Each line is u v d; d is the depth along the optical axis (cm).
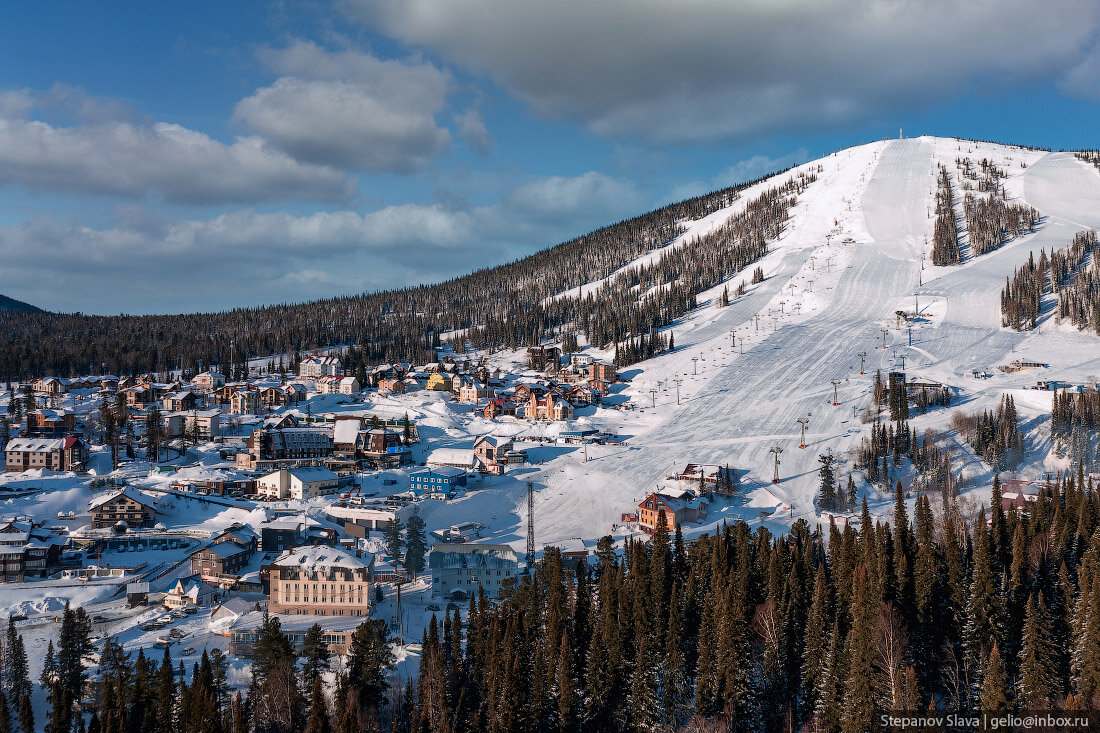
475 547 14350
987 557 9050
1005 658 8581
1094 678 7800
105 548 16800
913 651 9175
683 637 10112
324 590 12544
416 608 13238
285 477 19762
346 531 17262
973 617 8856
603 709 9381
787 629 9675
